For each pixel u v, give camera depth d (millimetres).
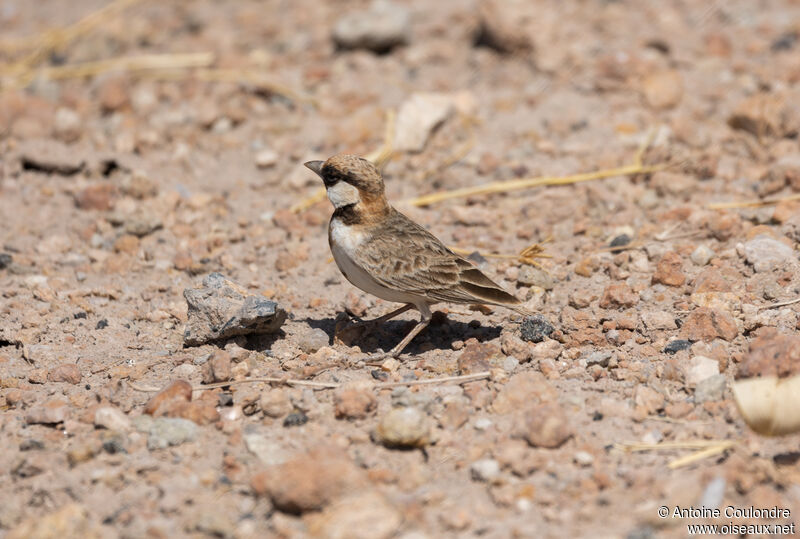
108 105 21172
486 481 9773
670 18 24594
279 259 15430
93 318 13992
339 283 14938
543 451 10180
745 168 17359
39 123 20312
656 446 10164
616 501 9391
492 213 16734
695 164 17281
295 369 12211
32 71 24219
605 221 16109
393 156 19078
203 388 11766
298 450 10398
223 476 10023
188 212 17281
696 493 9391
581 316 13070
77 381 12219
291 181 18188
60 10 29172
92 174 18609
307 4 27531
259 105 21266
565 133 19375
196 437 10656
